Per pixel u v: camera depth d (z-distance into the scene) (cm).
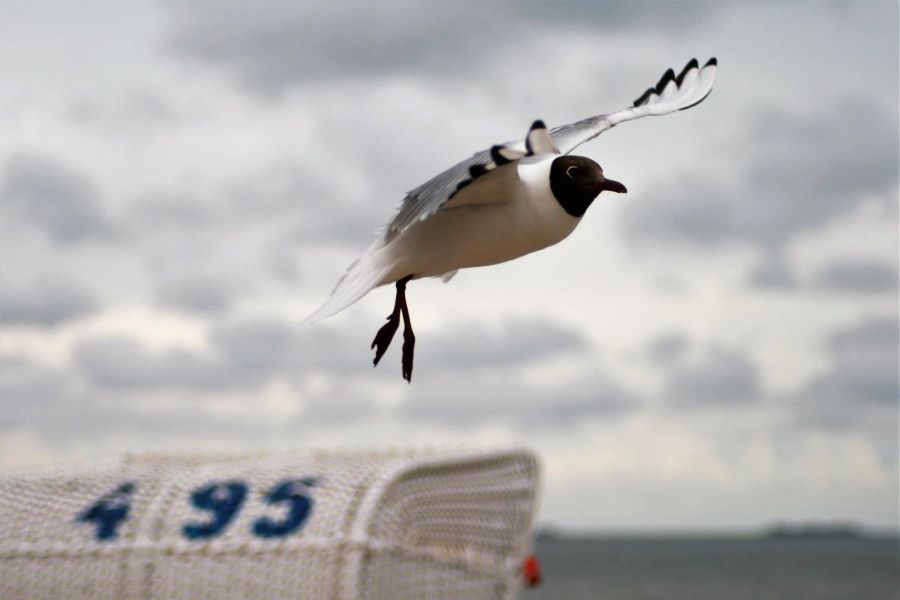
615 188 563
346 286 568
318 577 1461
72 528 1606
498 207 564
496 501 1716
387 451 1697
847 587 8144
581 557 19338
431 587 1585
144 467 1767
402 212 488
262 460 1748
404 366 593
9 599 1579
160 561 1536
